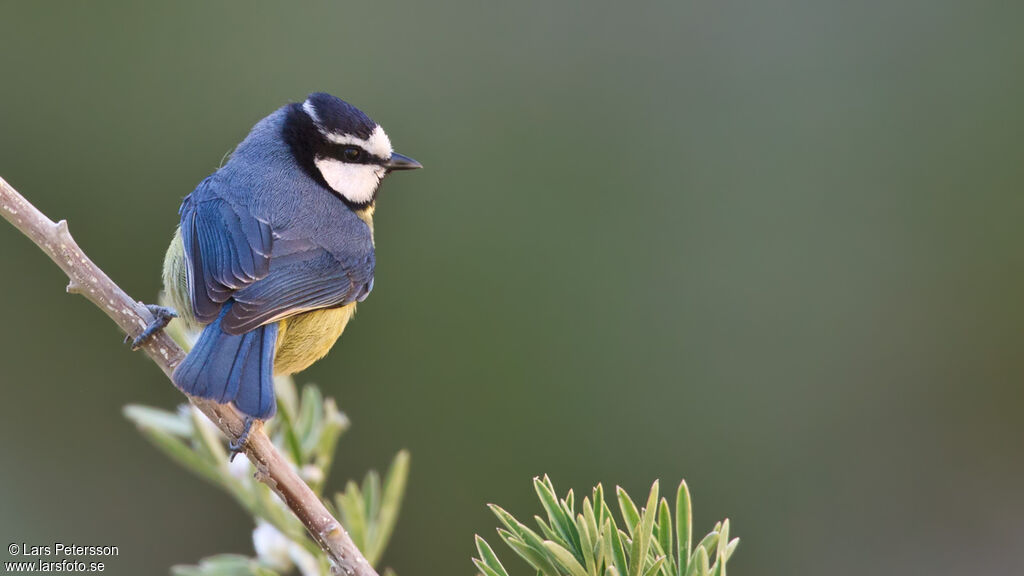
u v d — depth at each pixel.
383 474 11.88
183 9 13.12
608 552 3.97
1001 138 12.70
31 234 5.78
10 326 11.53
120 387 11.47
